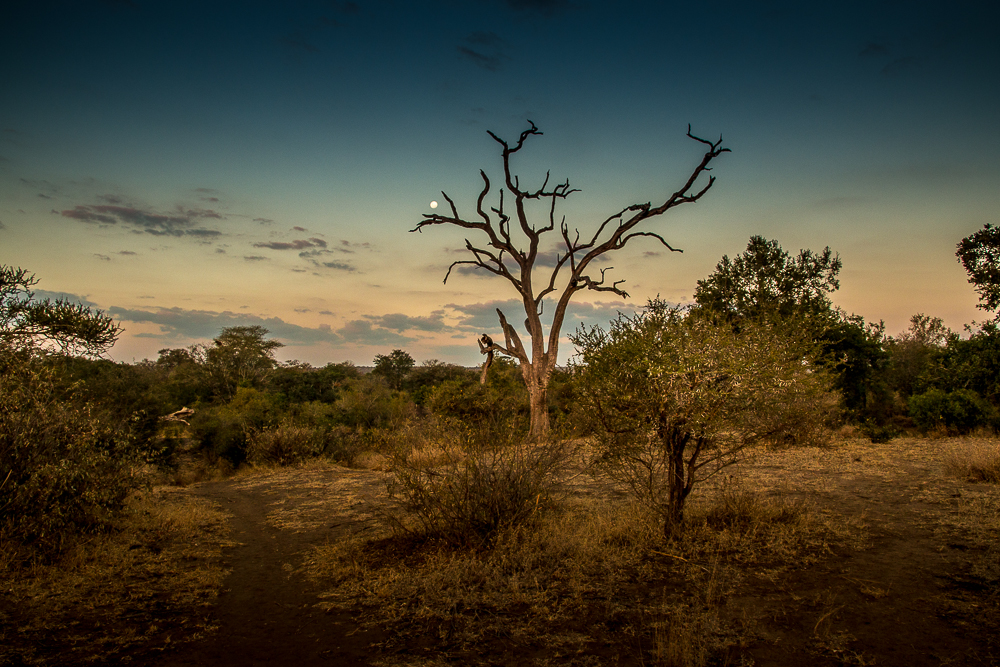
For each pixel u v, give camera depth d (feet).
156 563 22.03
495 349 80.79
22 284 26.00
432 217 82.53
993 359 63.67
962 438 53.67
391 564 20.83
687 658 12.53
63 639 14.78
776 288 78.38
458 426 24.27
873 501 28.04
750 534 22.16
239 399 100.53
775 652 13.03
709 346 21.36
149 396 53.11
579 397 23.49
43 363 25.45
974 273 62.80
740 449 22.72
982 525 22.35
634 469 24.08
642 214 78.07
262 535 27.89
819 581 17.34
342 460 65.26
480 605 16.62
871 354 72.23
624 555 20.17
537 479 23.22
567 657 13.29
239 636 15.17
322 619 16.26
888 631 13.88
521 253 83.82
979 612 14.62
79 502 23.52
